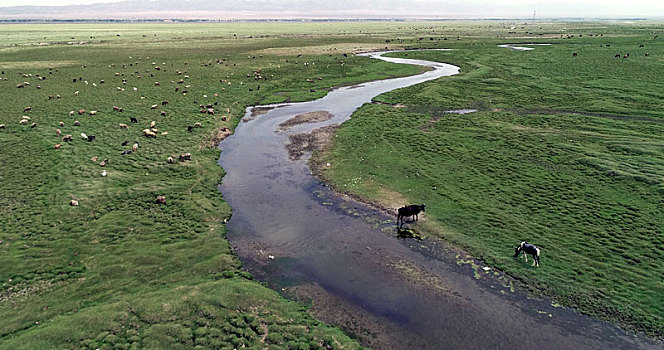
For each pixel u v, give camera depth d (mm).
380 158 37219
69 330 16484
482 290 19922
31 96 56062
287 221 26938
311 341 16484
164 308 17906
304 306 18984
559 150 37625
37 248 22672
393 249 23516
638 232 23938
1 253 21953
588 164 34125
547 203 28016
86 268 21250
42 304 18469
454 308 18766
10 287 19516
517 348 16500
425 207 28141
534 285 20016
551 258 21891
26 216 25922
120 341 16125
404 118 50094
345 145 41062
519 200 28594
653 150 35938
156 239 24219
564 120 47156
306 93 65688
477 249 23125
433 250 23297
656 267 20719
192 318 17469
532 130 43938
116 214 26828
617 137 40219
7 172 32094
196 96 59219
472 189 30609
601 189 29672
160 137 41750
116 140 40094
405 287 20266
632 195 28484
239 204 29406
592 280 20062
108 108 51062
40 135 40250
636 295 18906
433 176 33125
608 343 16594
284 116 53188
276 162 37531
